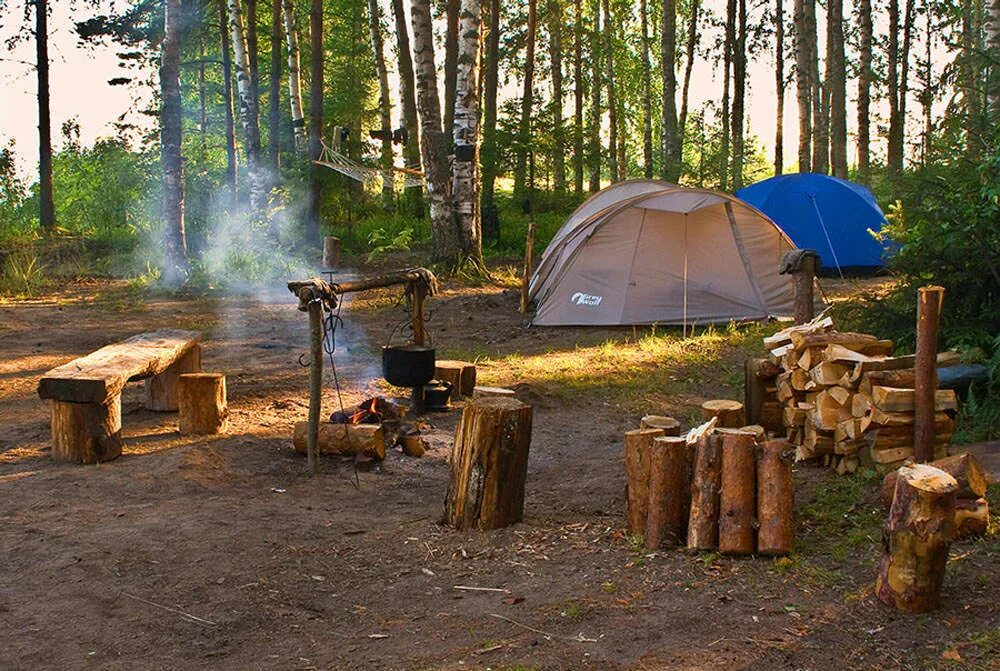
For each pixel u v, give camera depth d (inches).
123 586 187.5
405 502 252.8
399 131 813.9
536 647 157.2
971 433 272.4
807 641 154.9
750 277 538.0
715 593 174.4
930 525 159.6
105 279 745.6
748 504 191.3
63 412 274.8
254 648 162.1
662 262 538.9
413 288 355.9
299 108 1111.6
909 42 1196.5
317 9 909.8
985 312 313.6
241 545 209.5
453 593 182.7
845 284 670.5
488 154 948.6
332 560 202.2
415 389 350.3
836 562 187.3
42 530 218.4
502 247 955.3
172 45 696.4
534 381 403.5
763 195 740.7
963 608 162.9
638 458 205.8
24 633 167.5
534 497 250.1
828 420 244.2
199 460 275.1
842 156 968.3
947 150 338.3
